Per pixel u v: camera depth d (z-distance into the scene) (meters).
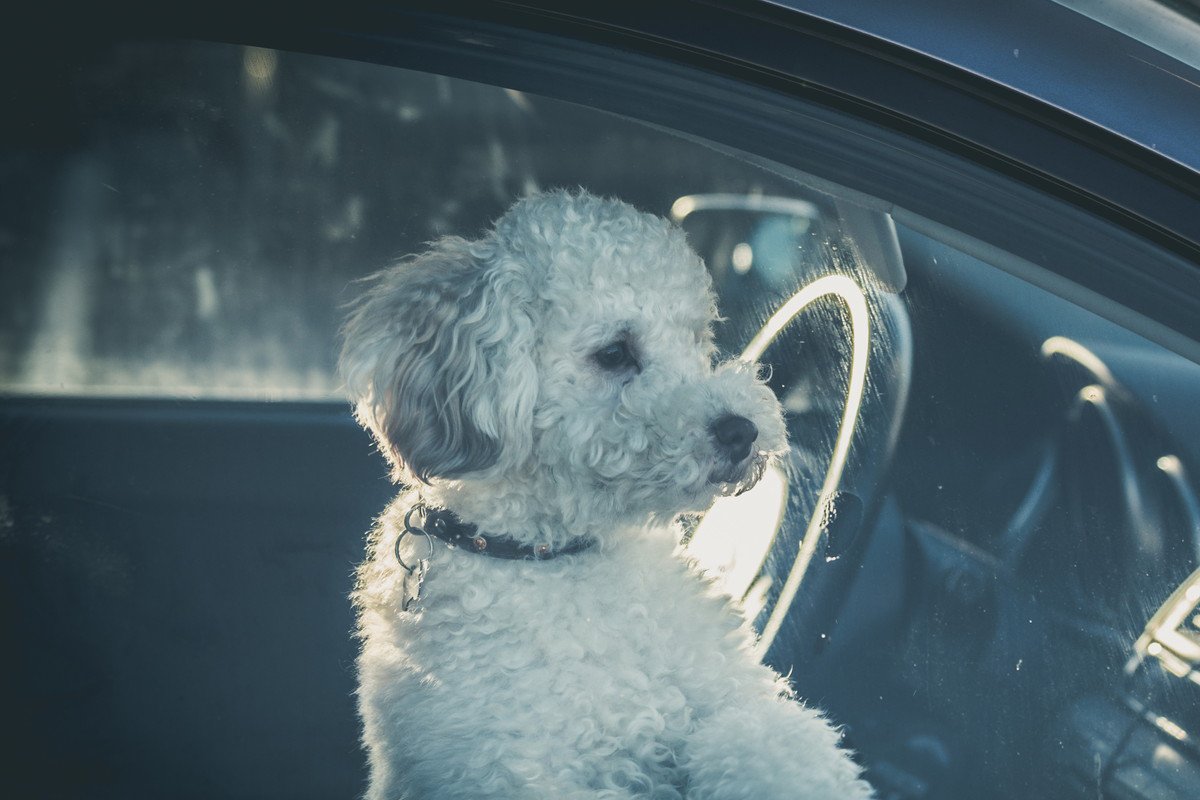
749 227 1.36
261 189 1.20
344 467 1.71
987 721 1.33
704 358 1.77
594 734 1.52
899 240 1.24
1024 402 1.30
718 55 1.07
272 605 1.54
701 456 1.59
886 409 1.39
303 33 1.03
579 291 1.71
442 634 1.60
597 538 1.72
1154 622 1.30
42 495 1.37
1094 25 1.14
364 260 1.49
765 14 1.06
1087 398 1.29
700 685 1.60
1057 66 1.12
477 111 1.15
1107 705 1.30
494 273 1.73
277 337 1.56
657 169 1.23
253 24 1.02
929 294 1.28
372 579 1.67
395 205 1.36
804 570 1.48
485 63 1.06
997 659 1.34
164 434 1.46
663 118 1.09
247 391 1.58
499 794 1.44
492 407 1.69
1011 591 1.34
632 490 1.67
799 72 1.08
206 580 1.49
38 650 1.31
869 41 1.08
